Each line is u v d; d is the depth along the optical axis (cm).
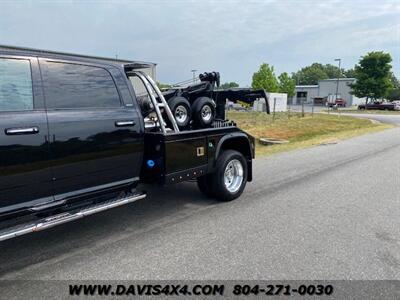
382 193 605
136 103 409
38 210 326
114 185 391
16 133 294
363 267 338
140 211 503
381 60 4981
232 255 363
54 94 329
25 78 309
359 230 431
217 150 521
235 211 504
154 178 439
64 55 348
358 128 2042
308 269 334
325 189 631
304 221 463
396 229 435
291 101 8244
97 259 356
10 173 295
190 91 546
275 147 1198
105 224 452
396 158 978
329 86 7456
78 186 355
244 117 2806
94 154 358
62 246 387
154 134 426
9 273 329
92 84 364
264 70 5775
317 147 1209
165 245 388
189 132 462
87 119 349
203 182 547
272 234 418
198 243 393
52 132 320
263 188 636
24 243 394
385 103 4928
